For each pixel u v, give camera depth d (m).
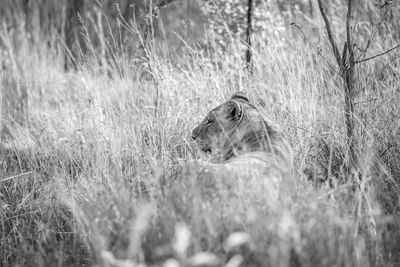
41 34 18.59
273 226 6.53
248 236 6.41
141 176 9.08
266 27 13.63
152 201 7.18
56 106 14.16
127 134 11.02
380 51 12.60
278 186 7.70
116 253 6.77
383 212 8.30
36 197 9.91
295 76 11.98
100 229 7.29
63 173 10.01
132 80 12.88
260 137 9.06
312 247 6.41
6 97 14.25
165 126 11.20
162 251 6.19
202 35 15.05
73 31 18.78
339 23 14.03
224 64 12.75
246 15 13.92
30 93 14.55
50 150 11.45
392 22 13.05
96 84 12.98
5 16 20.23
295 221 6.59
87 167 10.36
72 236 8.47
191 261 5.53
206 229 6.64
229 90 12.16
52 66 17.00
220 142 9.30
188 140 10.93
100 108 11.88
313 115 11.06
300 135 10.53
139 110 11.76
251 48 12.70
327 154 10.04
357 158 9.34
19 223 8.89
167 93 11.85
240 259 6.10
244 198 7.09
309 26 14.26
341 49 12.83
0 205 9.41
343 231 6.80
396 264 7.05
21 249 8.04
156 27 14.96
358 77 10.96
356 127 9.84
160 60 13.04
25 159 11.30
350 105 9.68
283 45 13.31
